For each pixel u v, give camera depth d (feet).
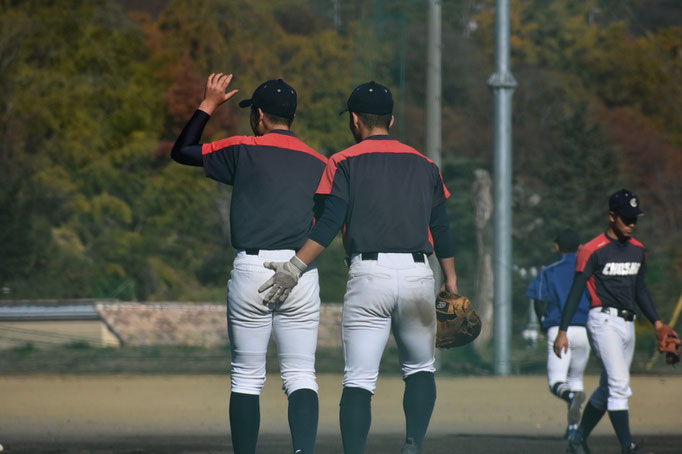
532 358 282.56
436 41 216.33
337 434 105.91
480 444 96.02
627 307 81.82
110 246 638.94
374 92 63.31
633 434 107.34
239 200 62.95
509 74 214.90
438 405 143.13
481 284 337.31
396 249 60.54
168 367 258.57
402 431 107.76
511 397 156.66
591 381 184.44
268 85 65.31
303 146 64.75
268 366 254.68
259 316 62.49
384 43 570.05
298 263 60.34
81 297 575.79
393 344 306.76
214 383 191.83
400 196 60.80
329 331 399.65
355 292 60.90
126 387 179.93
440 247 65.26
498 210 217.56
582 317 102.01
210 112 65.46
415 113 561.02
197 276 649.20
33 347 389.80
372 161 61.26
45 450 90.99
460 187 583.17
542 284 103.65
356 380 61.62
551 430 111.45
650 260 476.95
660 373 224.94
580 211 590.96
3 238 560.61
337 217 60.39
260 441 97.66
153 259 641.40
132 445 95.30
